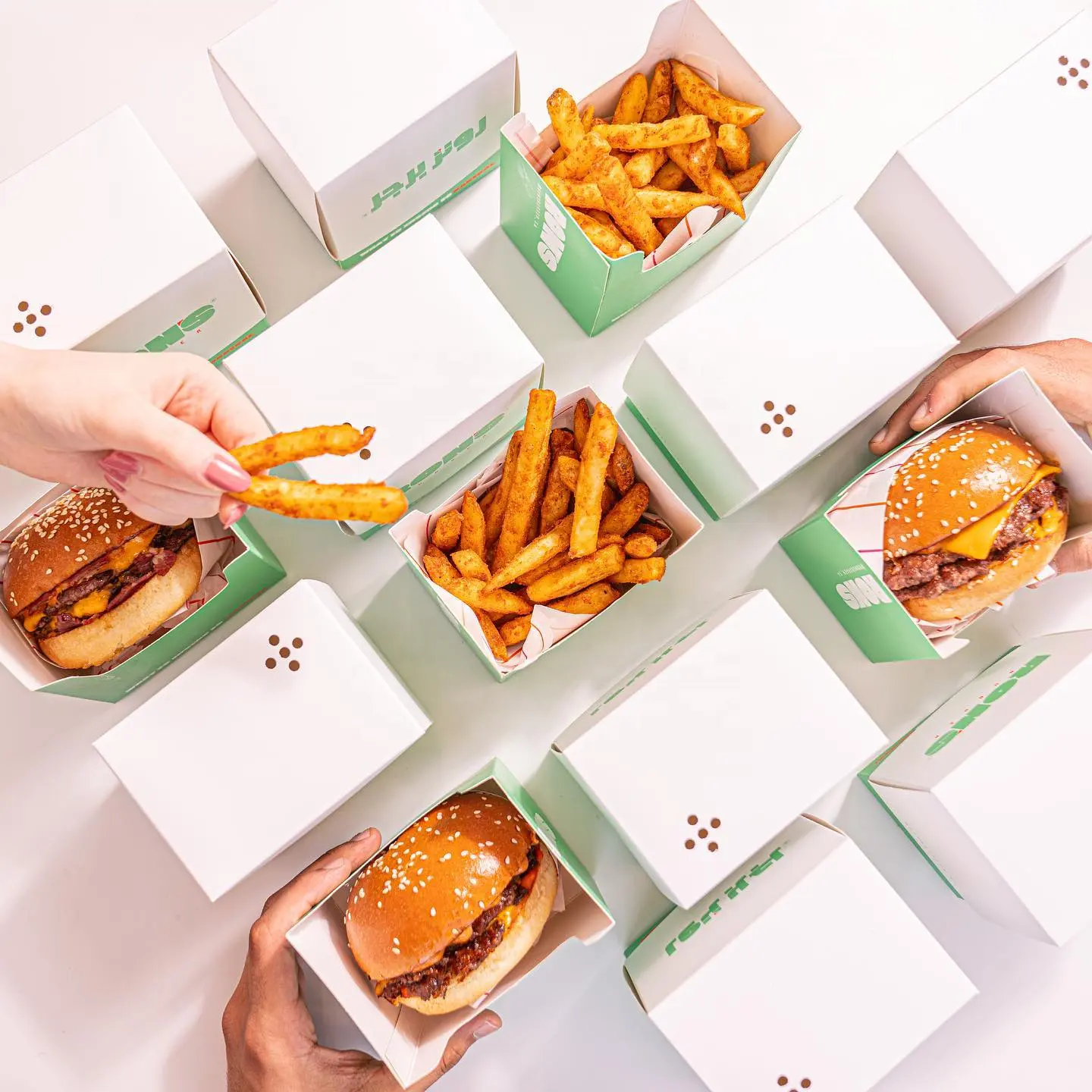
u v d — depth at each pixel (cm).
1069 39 65
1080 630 68
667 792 60
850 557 65
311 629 61
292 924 62
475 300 62
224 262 62
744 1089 60
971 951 71
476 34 63
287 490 50
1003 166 64
